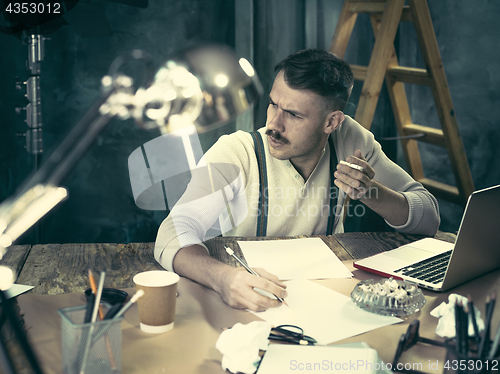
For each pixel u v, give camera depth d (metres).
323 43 2.79
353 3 2.52
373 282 0.96
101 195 2.75
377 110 3.04
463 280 1.02
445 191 2.77
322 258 1.18
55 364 0.69
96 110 0.90
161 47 2.69
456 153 2.58
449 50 3.02
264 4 2.69
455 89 3.05
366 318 0.86
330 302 0.92
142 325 0.81
